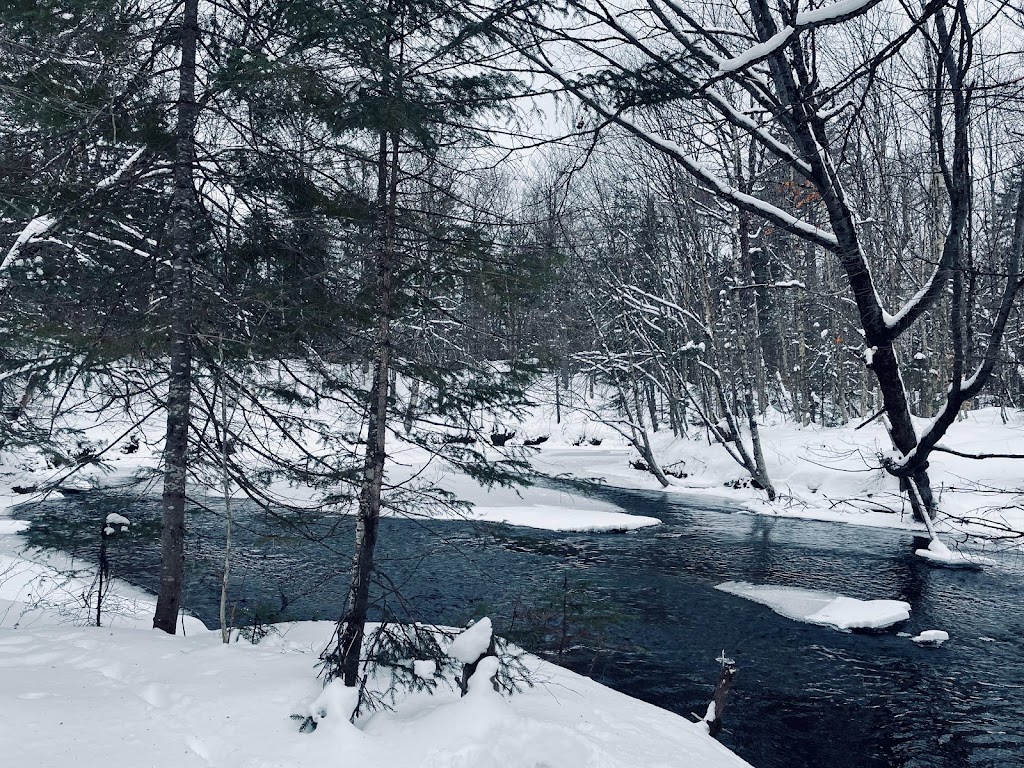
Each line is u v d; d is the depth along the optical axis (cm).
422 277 652
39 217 726
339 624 590
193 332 686
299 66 616
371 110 566
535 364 680
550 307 788
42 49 668
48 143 727
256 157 747
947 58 1153
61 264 812
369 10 568
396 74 579
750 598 1337
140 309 735
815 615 1227
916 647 1081
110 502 1845
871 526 2064
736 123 1255
